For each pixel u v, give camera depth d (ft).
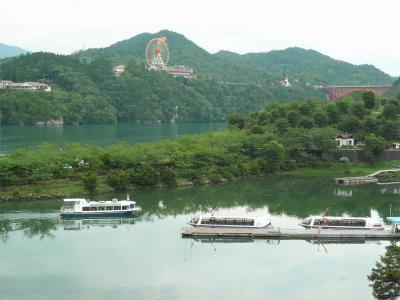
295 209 460.14
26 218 418.92
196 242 367.25
